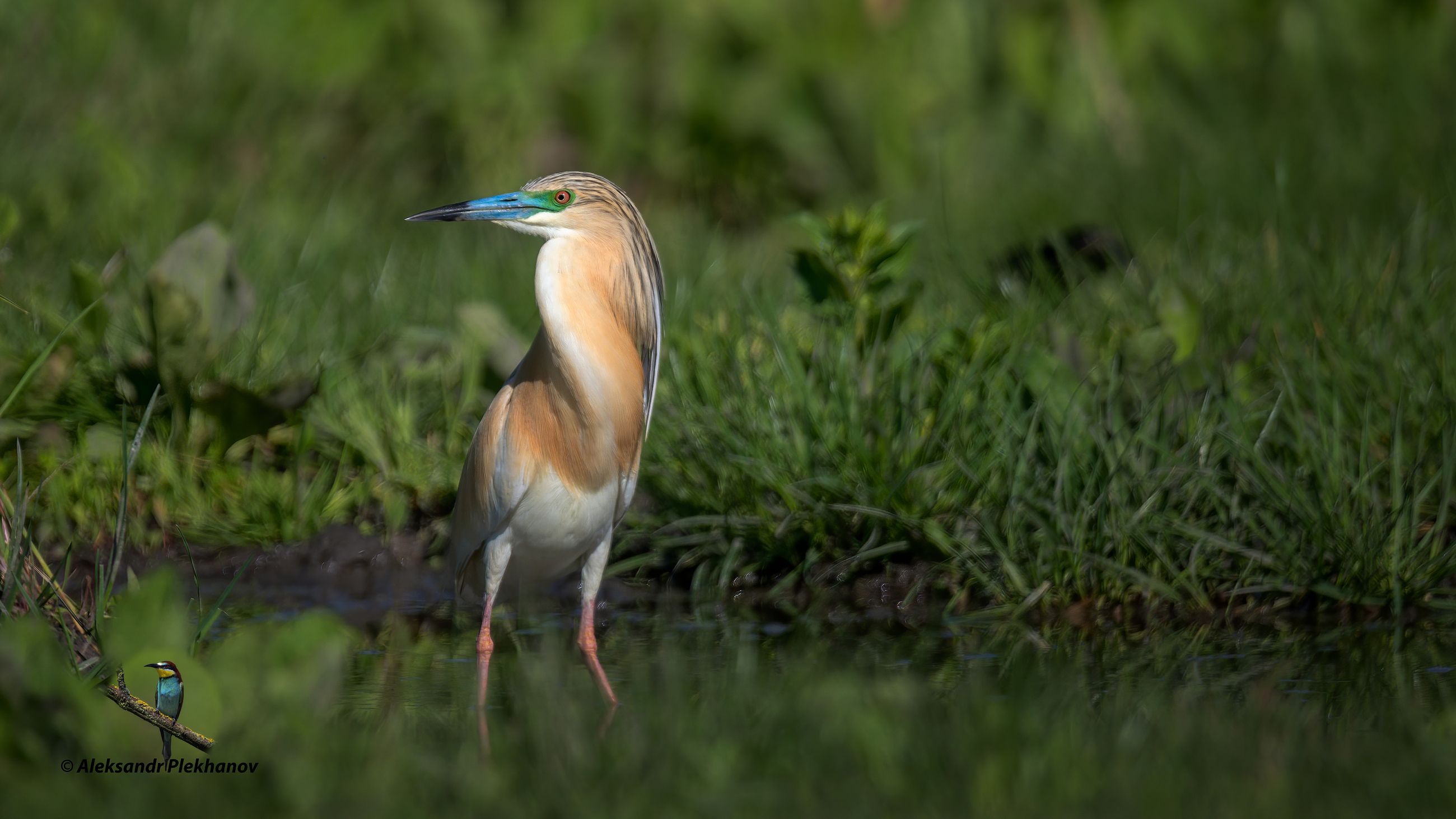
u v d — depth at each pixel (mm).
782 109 21750
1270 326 11672
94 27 18828
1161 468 9516
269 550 10508
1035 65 21844
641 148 22031
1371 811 5410
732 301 13117
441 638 9102
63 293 12992
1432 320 11102
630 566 10297
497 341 11852
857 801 5645
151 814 5430
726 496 10344
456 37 21891
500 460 8617
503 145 21312
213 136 18781
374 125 21016
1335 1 20406
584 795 5719
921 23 22375
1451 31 19438
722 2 22172
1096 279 13625
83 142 16141
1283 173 14859
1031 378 10242
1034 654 8375
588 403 8422
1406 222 14195
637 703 7281
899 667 8039
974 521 9891
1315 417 10438
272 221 16422
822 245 11391
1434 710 6945
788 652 8492
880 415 10328
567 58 22016
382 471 11109
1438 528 9227
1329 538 9273
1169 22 21609
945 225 15125
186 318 10453
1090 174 17844
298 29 21219
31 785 5672
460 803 5652
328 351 12461
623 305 8727
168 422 10945
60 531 10203
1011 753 6094
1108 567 9305
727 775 5941
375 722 6891
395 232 17641
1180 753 6145
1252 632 8836
